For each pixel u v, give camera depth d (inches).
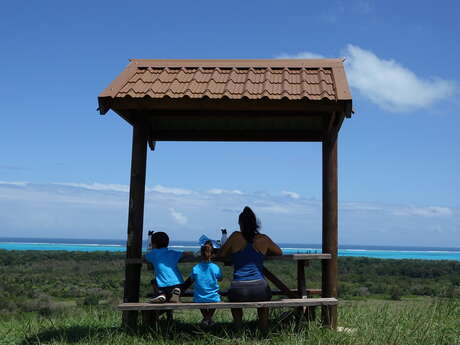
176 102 221.8
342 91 221.9
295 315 243.6
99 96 217.3
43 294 1300.4
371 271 2170.3
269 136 282.2
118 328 236.4
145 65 260.7
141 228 239.6
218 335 221.8
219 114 252.1
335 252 236.1
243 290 212.1
